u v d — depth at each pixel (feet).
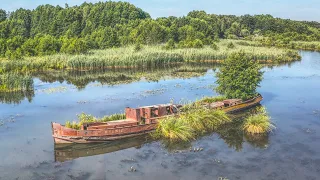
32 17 448.65
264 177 65.16
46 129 96.53
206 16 542.98
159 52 258.37
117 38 319.68
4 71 199.72
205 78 187.93
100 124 87.35
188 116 96.37
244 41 415.85
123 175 65.98
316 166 70.33
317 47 372.79
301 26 523.70
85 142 82.79
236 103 114.01
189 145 84.12
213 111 102.06
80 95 144.36
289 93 146.41
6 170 68.44
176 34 368.27
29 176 65.67
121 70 224.94
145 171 67.87
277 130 94.94
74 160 74.84
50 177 65.21
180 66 243.60
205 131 95.14
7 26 373.20
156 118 92.73
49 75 204.74
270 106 122.83
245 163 72.08
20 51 245.65
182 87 160.56
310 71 215.72
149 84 170.19
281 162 72.54
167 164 71.56
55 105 125.80
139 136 89.15
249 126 93.86
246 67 119.96
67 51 259.19
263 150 79.87
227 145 83.76
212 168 69.36
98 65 231.91
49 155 77.56
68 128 81.25
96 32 340.80
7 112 115.96
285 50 300.20
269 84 169.68
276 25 534.78
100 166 70.85
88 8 451.12
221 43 373.20
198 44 311.27
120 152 80.02
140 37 339.36
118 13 473.67
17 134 91.97
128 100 133.28
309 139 87.15
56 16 418.10
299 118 106.63
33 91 153.99
